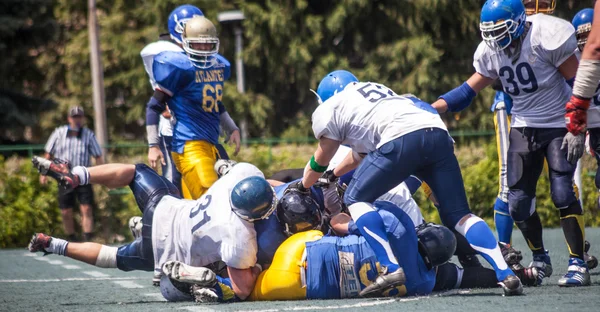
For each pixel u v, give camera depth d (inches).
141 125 4153.5
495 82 997.2
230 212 797.9
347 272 791.7
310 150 2018.9
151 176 896.3
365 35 3784.5
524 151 888.3
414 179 928.3
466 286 850.1
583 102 784.3
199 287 791.1
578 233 857.5
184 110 1072.2
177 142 1075.3
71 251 868.0
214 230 799.1
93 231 1840.6
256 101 3745.1
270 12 3789.4
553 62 854.5
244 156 1911.9
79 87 4005.9
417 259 798.5
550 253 1251.2
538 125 880.9
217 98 1093.1
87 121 4013.3
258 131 3983.8
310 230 826.8
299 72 3742.6
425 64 3567.9
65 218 1777.8
